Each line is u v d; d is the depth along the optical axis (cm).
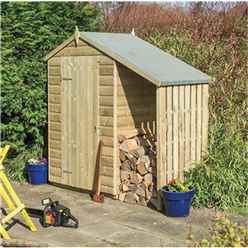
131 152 571
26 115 675
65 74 618
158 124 538
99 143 590
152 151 562
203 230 485
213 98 693
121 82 577
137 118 601
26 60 687
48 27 697
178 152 562
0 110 677
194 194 542
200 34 830
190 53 760
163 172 545
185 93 566
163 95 539
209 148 597
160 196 540
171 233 479
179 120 560
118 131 580
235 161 575
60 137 634
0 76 667
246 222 507
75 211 547
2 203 564
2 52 671
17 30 680
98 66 582
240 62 752
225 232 406
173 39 795
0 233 461
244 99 697
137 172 570
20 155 700
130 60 559
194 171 564
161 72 554
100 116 588
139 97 601
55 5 709
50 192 623
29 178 666
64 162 632
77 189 624
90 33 607
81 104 605
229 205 546
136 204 568
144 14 962
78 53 601
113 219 521
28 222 490
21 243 449
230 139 602
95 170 598
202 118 590
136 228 494
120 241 461
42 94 682
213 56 752
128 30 920
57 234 480
